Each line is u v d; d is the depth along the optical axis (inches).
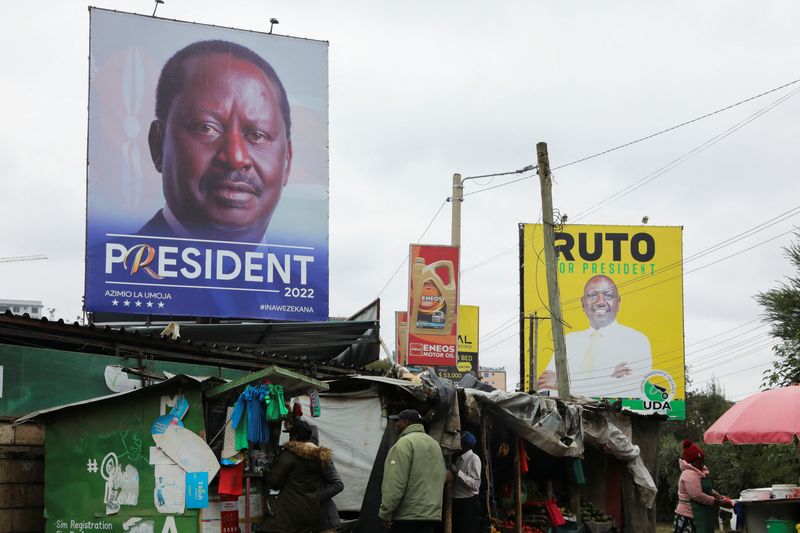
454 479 449.4
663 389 1514.5
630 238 1542.8
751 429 548.4
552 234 762.8
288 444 367.2
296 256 745.6
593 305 1525.6
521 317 1515.7
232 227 734.5
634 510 591.2
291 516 359.3
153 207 718.5
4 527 381.4
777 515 575.5
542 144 773.9
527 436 493.4
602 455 601.3
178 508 350.6
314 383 373.4
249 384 359.3
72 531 349.4
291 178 757.9
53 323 445.7
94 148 711.7
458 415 441.7
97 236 701.3
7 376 431.8
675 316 1531.7
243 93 756.0
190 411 357.1
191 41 749.9
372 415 476.1
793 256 1224.2
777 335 1214.3
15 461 389.7
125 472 352.8
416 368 866.1
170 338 483.8
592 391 1510.8
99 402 353.4
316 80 777.6
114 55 728.3
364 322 639.8
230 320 741.9
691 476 563.8
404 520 371.9
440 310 877.2
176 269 715.4
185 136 735.7
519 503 506.3
